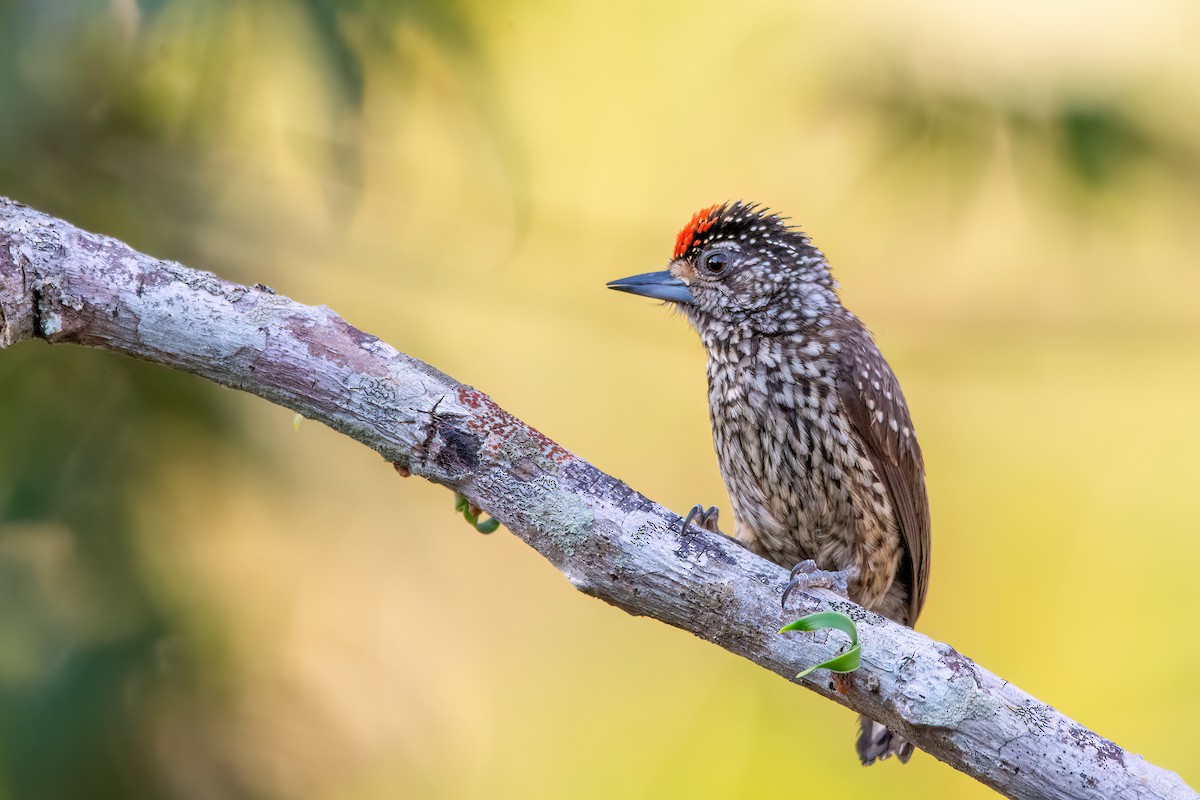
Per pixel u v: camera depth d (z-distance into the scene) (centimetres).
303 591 1001
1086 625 1417
